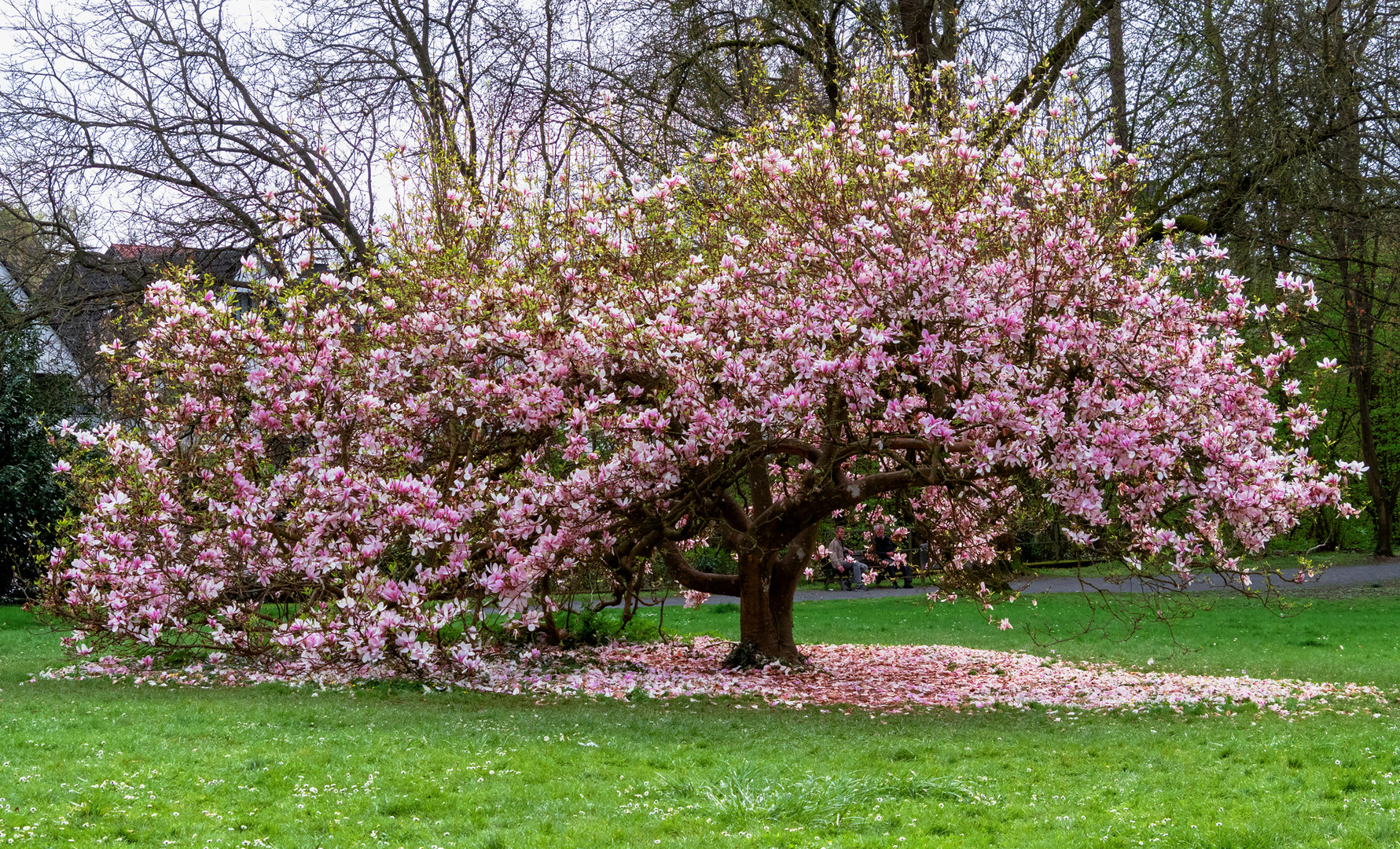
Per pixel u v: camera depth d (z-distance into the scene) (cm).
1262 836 667
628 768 852
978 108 1316
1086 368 1198
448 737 934
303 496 1259
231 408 1309
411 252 1416
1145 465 1090
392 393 1301
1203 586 2944
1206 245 1212
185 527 1340
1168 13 2252
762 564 1545
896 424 1259
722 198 1363
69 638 1356
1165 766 885
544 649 1667
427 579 1170
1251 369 1245
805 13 2233
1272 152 2089
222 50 2456
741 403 1190
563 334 1229
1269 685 1373
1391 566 3372
